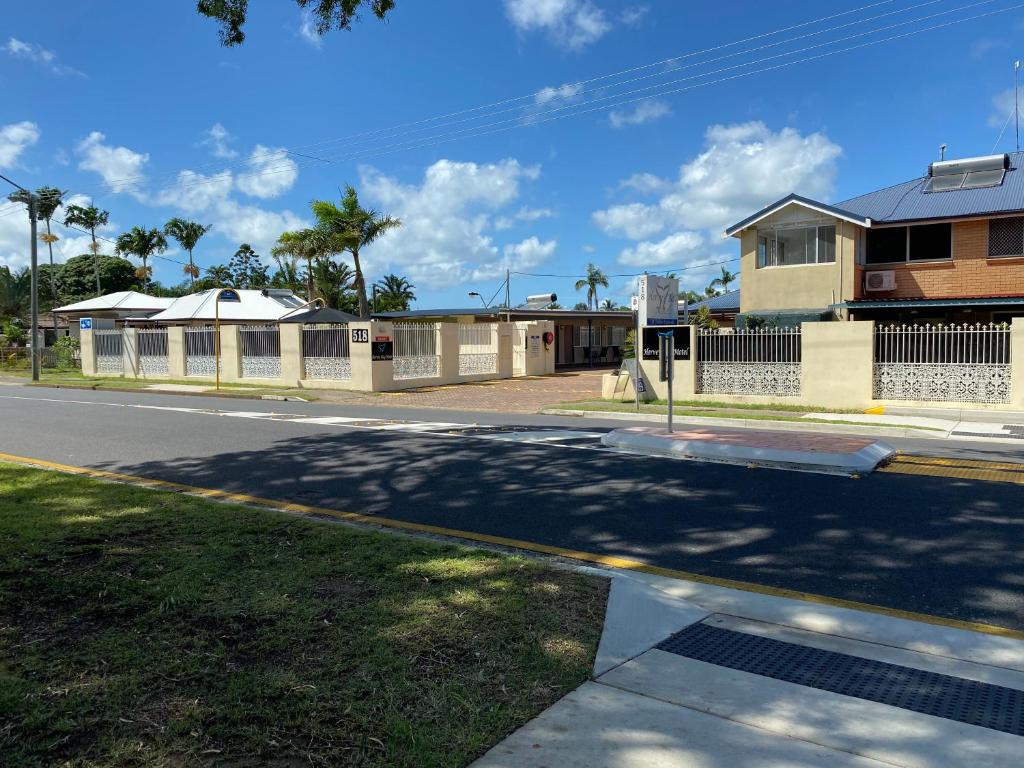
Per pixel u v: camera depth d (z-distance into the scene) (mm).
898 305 20625
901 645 4270
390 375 23891
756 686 3699
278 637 4086
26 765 2854
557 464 9953
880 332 16578
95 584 4914
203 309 34000
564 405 17891
